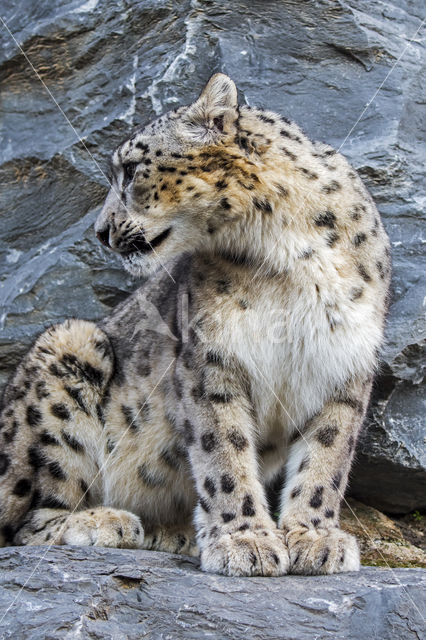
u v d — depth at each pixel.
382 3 16.56
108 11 16.66
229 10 16.08
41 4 17.20
